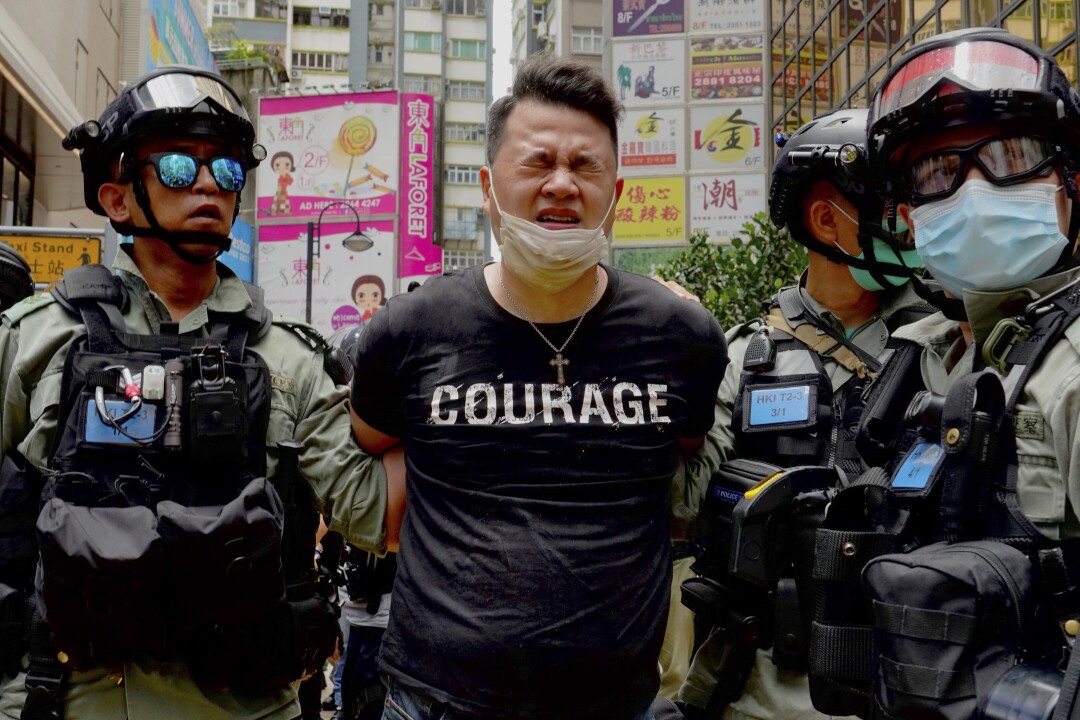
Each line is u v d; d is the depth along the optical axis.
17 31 14.38
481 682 2.10
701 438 2.63
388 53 66.56
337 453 2.74
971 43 2.10
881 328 2.99
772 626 2.73
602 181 2.25
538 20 54.03
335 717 4.80
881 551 2.19
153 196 2.70
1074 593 1.89
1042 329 2.02
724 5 23.64
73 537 2.36
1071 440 1.90
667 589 2.27
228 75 32.12
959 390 1.98
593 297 2.30
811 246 3.01
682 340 2.33
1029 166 2.06
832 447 2.83
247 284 2.92
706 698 2.91
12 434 2.64
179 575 2.41
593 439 2.20
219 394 2.57
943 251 2.13
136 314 2.76
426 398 2.27
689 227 23.56
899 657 1.87
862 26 18.31
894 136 2.16
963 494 1.96
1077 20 11.56
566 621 2.09
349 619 4.35
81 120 18.19
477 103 65.81
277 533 2.49
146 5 22.45
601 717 2.12
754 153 23.47
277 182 25.95
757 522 2.54
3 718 2.57
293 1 67.38
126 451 2.55
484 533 2.16
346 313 25.50
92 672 2.56
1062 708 1.63
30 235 8.21
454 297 2.31
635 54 23.94
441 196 60.94
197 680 2.56
